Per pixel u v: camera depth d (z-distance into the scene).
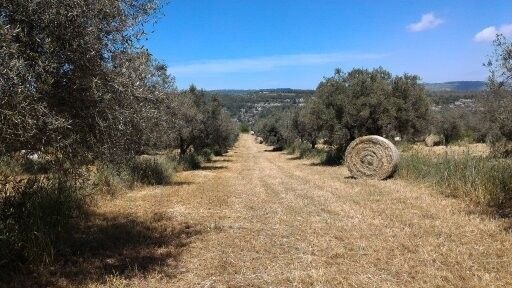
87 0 5.57
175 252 7.09
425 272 5.79
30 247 6.15
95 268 6.29
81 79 5.71
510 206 9.77
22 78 4.97
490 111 15.62
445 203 10.45
